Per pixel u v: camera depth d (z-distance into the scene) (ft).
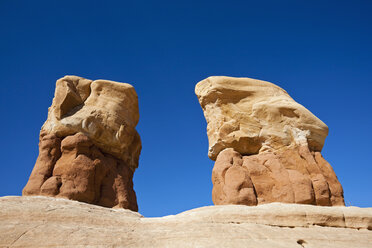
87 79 85.76
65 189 68.39
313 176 72.02
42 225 48.24
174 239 49.75
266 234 52.37
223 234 50.67
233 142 77.56
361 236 55.83
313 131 78.48
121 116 83.71
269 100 82.58
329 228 58.29
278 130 78.69
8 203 53.62
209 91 82.69
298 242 52.49
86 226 50.83
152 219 58.29
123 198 74.59
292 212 59.16
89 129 77.25
